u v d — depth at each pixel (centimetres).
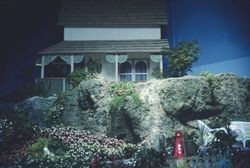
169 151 1560
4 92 2880
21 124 2070
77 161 1616
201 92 2191
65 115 2283
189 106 2153
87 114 2255
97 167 1469
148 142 1952
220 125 2139
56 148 1858
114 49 2797
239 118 2189
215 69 2764
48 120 2273
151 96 2170
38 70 2917
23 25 3005
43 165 1573
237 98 2223
